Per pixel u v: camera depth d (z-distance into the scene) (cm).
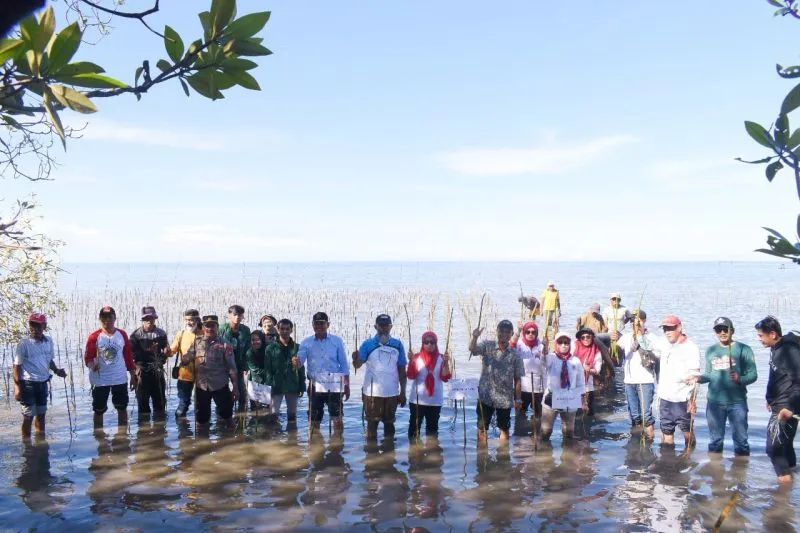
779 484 729
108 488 726
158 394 1116
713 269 18462
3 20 87
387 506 673
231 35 169
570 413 952
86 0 150
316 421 1050
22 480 755
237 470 797
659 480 753
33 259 1129
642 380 988
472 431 1017
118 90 162
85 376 1477
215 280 8875
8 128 197
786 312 3083
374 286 6259
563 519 635
